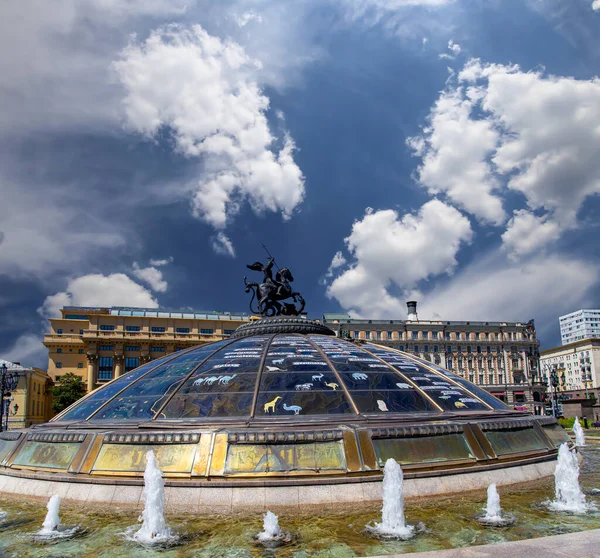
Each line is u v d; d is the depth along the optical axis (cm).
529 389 10075
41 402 8525
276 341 1499
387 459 915
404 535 725
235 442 895
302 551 668
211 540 719
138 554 676
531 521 787
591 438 2523
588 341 12875
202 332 9244
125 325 8919
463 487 943
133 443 930
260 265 2000
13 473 1038
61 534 761
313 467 877
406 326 9875
